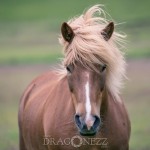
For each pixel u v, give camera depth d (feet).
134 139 87.61
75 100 43.27
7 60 201.46
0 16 382.22
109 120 46.52
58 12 370.73
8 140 85.46
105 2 377.30
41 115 51.08
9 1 439.22
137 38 227.40
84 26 45.73
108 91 46.91
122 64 46.80
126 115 50.19
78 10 368.48
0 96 130.62
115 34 46.75
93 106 41.88
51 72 58.90
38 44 244.42
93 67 42.86
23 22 344.69
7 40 268.41
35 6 408.46
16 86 143.33
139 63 166.81
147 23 277.23
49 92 52.85
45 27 303.68
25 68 177.58
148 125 95.50
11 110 114.32
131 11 336.49
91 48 42.88
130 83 135.54
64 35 44.78
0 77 161.27
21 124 58.65
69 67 43.57
